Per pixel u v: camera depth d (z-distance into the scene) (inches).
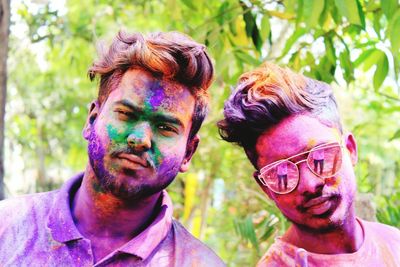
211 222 241.0
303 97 71.4
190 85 68.1
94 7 221.6
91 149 67.7
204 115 70.5
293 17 117.8
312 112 71.3
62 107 274.1
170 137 67.1
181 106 67.4
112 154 66.2
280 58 115.6
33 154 298.5
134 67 67.5
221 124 74.9
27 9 209.5
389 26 94.0
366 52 112.6
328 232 71.4
